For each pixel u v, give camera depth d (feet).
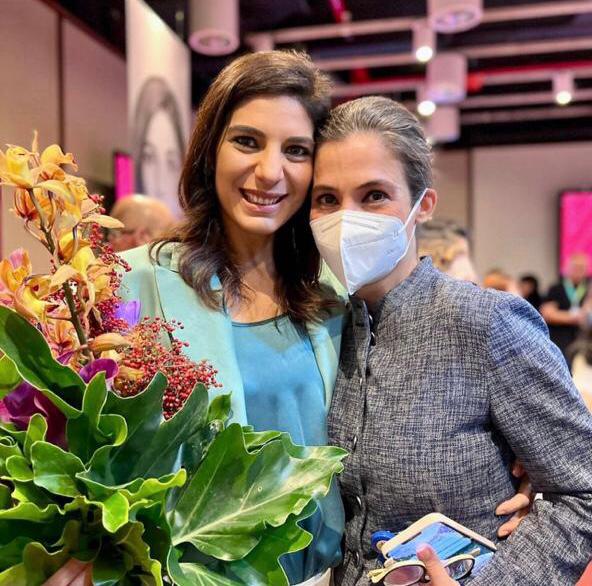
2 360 2.40
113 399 2.39
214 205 4.07
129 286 3.75
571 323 22.02
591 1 16.21
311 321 4.06
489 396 3.56
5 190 10.05
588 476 3.42
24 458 2.35
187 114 13.76
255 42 17.87
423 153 3.92
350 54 19.86
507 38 19.20
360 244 3.74
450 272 7.69
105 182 15.08
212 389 3.48
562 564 3.36
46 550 2.35
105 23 14.55
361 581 3.67
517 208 29.35
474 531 3.59
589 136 28.17
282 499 2.72
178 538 2.61
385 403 3.72
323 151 3.83
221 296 3.83
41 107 12.10
